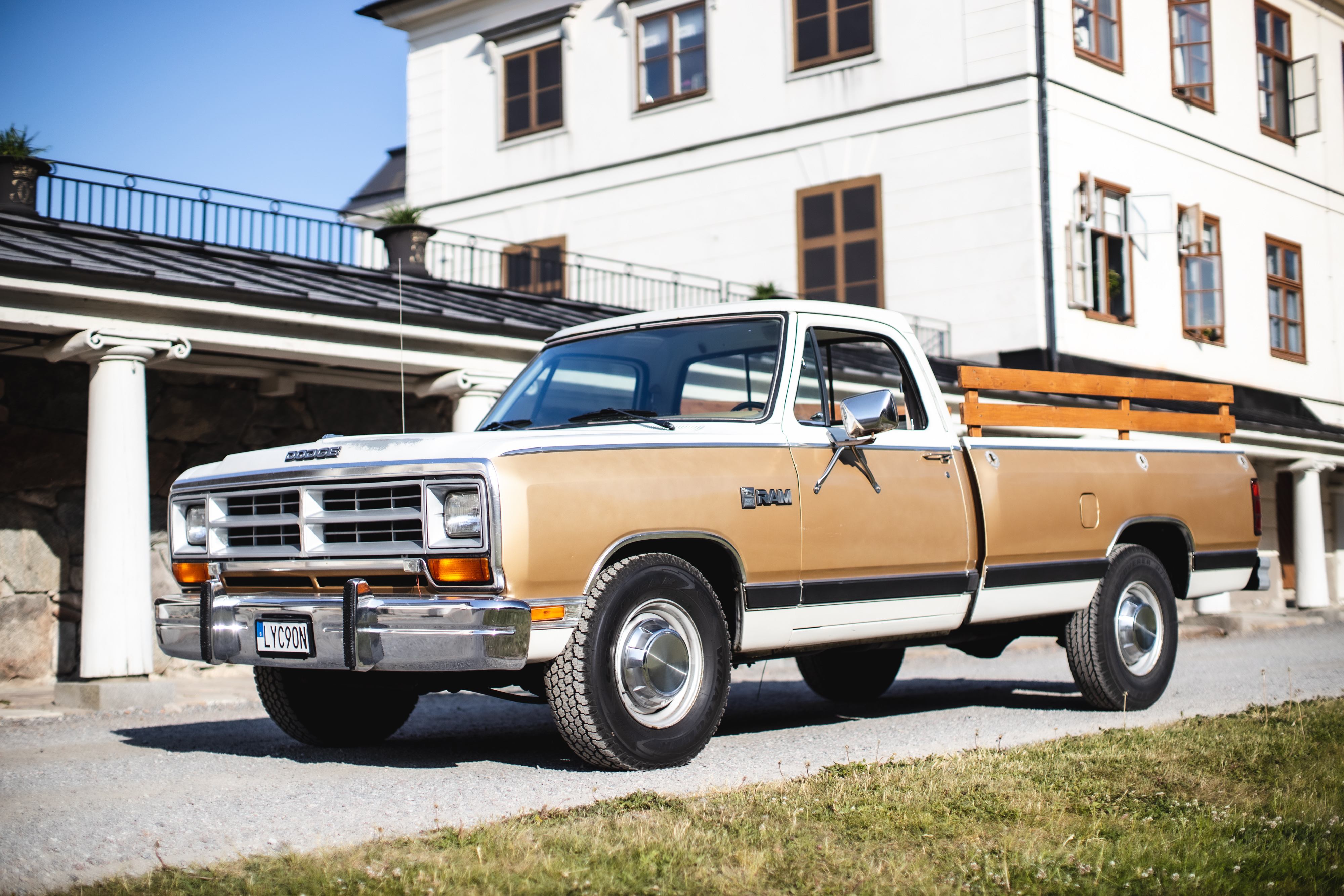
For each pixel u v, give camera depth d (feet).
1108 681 23.24
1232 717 20.89
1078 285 63.21
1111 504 23.21
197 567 18.35
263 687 19.83
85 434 34.86
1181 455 25.38
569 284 77.41
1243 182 75.10
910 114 66.49
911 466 20.10
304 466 16.70
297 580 17.06
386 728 20.94
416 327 34.65
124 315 29.99
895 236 66.64
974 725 22.07
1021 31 63.26
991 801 14.29
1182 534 24.97
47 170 37.96
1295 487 68.13
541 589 15.51
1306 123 79.00
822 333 20.11
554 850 12.09
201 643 17.53
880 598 19.45
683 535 16.85
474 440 15.87
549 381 20.47
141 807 14.92
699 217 72.79
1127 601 23.89
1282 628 55.98
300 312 32.32
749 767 17.25
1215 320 71.61
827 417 19.27
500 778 16.65
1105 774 15.93
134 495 30.22
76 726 25.17
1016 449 21.90
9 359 33.37
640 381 19.90
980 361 63.77
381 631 15.39
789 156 70.28
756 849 12.19
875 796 14.43
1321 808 14.35
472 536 15.21
